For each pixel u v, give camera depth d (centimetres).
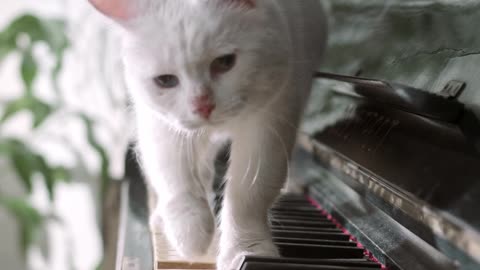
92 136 136
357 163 82
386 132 78
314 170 99
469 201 62
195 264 76
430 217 65
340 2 99
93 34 135
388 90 69
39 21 132
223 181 93
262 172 79
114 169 142
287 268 67
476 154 63
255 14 75
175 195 81
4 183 164
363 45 90
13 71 170
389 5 86
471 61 68
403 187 71
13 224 168
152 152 82
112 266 125
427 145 70
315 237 79
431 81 72
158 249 78
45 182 133
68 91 159
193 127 76
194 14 73
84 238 172
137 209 86
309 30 88
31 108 135
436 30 75
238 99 75
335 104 96
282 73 77
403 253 68
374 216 76
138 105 82
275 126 78
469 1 71
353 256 74
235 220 78
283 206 92
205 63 74
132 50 75
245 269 67
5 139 132
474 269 59
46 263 148
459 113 65
